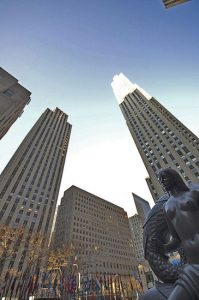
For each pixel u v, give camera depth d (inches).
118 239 4488.2
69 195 4557.1
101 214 4655.5
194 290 68.4
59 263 1647.4
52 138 4352.9
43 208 2979.8
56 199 3341.5
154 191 2126.0
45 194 3189.0
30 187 3053.6
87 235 3838.6
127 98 4001.0
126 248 4471.0
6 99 1536.7
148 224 117.0
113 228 4628.4
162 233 113.0
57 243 3565.5
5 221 2425.0
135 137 2910.9
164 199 117.6
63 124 5093.5
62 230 3789.4
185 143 2087.8
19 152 3405.5
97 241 3934.5
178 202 95.9
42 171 3479.3
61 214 4249.5
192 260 81.4
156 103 3319.4
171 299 73.8
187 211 89.5
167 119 2763.3
